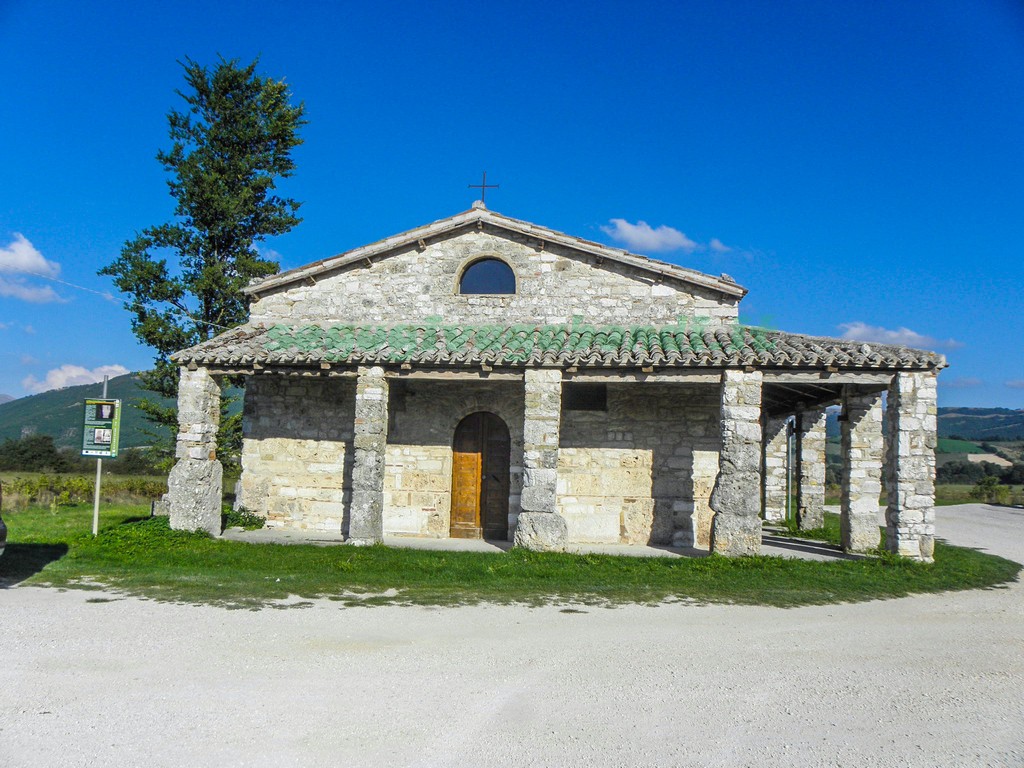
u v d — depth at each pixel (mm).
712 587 11609
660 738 5520
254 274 25359
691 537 15984
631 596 10852
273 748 5172
